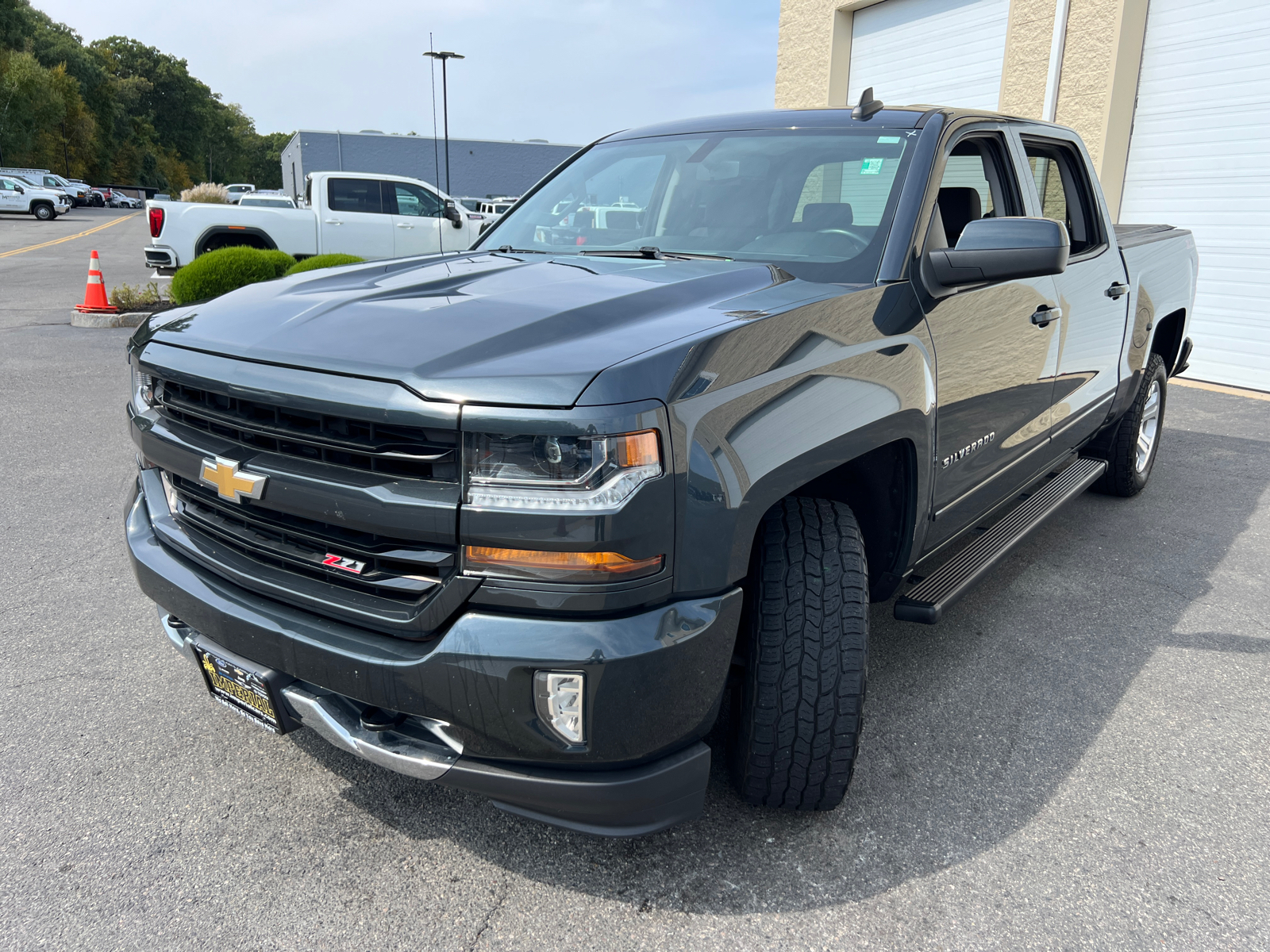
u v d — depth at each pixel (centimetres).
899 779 232
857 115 280
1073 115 902
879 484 228
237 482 177
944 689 280
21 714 253
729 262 239
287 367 171
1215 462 557
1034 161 327
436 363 159
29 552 367
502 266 241
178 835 206
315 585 176
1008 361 270
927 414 222
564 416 148
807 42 1274
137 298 1077
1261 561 393
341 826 210
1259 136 767
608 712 157
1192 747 251
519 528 151
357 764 235
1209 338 834
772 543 194
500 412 149
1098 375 360
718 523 162
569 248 283
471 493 153
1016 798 226
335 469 165
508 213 321
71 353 809
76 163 7794
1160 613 339
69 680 271
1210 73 796
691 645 161
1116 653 306
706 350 165
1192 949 178
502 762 166
